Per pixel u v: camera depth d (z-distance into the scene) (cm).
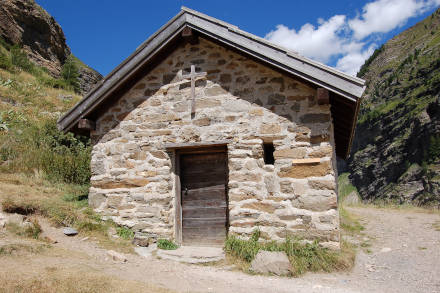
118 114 774
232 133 689
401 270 595
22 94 2038
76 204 773
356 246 811
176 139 724
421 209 1525
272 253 569
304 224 615
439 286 494
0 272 398
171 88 752
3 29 3322
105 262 542
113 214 732
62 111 1970
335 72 602
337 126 826
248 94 696
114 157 757
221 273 551
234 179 666
